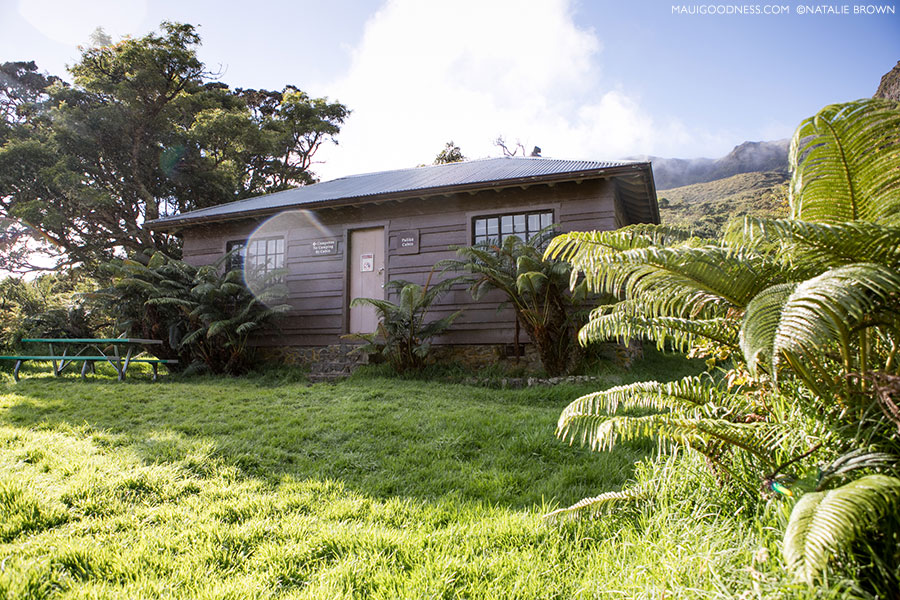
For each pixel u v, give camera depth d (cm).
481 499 297
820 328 137
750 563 171
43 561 209
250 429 445
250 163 2300
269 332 1023
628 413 434
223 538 240
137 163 1769
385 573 210
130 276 944
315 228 1039
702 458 233
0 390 660
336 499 296
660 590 173
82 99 1775
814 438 184
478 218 921
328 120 2650
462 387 697
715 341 241
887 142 179
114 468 321
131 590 193
